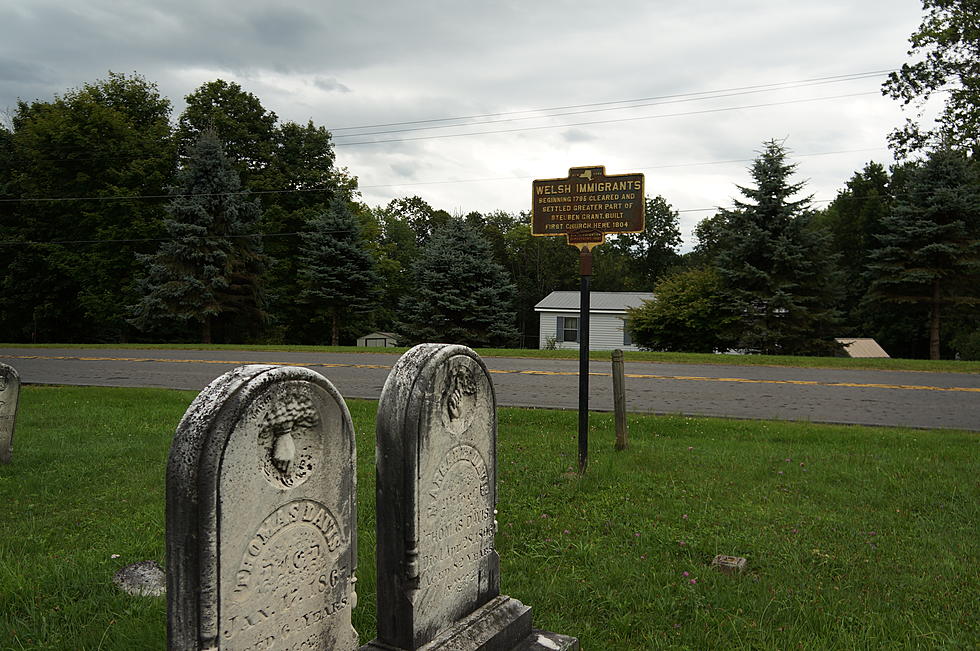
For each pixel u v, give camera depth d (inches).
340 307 1480.1
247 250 1358.3
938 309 1119.6
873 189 1966.0
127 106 1531.7
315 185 1578.5
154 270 1261.1
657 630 159.8
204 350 976.9
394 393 136.2
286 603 114.3
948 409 492.7
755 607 168.6
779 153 1120.2
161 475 294.2
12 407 311.4
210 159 1301.7
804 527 227.3
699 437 392.8
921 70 1069.8
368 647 137.8
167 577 102.1
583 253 298.0
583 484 277.3
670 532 222.4
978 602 170.4
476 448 156.1
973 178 1099.3
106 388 576.7
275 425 110.5
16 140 1489.9
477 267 1390.3
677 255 2834.6
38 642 146.2
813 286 1107.3
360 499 262.8
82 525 229.6
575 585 183.0
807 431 398.9
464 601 151.5
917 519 236.1
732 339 1122.7
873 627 157.3
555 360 826.2
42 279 1428.4
